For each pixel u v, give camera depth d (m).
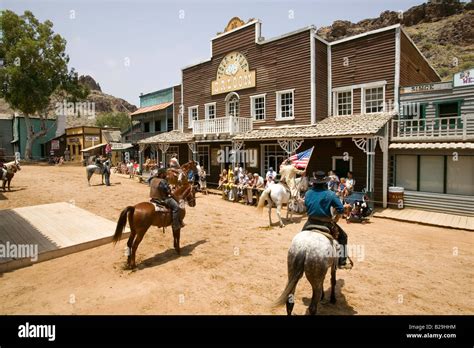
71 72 40.78
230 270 7.08
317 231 4.93
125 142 40.25
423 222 11.96
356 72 17.45
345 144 16.97
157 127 32.72
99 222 10.73
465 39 67.94
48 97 38.69
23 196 16.31
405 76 17.19
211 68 23.48
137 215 6.95
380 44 16.42
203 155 25.66
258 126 20.36
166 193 7.73
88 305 5.37
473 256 8.25
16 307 5.29
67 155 44.84
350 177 14.34
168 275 6.73
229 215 13.41
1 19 35.88
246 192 16.55
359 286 6.31
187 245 8.98
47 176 25.70
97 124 77.44
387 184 15.30
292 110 18.50
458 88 15.42
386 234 10.52
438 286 6.35
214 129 20.55
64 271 6.93
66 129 45.41
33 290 5.97
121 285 6.19
